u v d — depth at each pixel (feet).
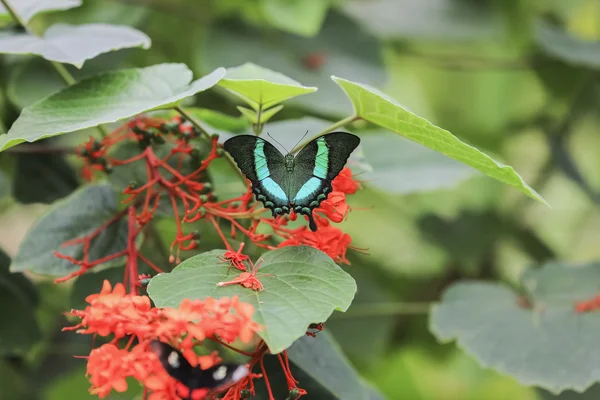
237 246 3.33
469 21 4.88
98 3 4.31
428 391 5.64
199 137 3.34
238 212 3.19
